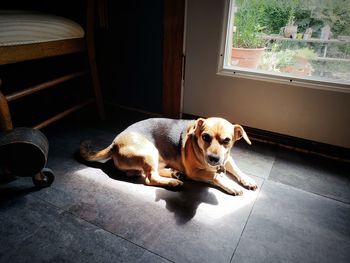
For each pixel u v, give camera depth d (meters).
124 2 1.92
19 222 1.18
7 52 1.42
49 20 1.58
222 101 1.90
